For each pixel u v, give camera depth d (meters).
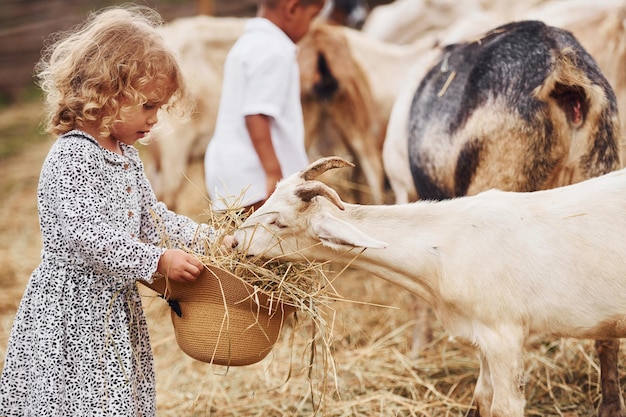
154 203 2.83
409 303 4.82
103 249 2.46
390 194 5.63
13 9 11.40
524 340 2.74
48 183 2.53
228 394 3.85
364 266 2.90
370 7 10.41
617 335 2.77
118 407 2.51
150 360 2.74
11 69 11.24
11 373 2.57
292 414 3.57
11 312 5.10
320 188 2.70
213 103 5.86
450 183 3.47
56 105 2.61
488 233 2.72
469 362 3.94
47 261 2.56
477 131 3.29
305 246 2.84
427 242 2.78
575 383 3.61
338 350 4.27
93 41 2.53
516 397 2.70
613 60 3.79
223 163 3.90
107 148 2.62
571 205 2.73
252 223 2.82
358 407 3.57
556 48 3.15
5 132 9.84
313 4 3.95
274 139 3.86
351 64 5.28
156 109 2.63
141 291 5.21
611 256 2.65
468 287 2.70
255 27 3.94
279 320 2.76
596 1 3.97
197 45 5.82
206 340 2.66
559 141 3.18
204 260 2.69
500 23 4.13
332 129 5.42
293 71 3.91
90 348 2.52
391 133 4.18
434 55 4.01
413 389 3.70
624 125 3.83
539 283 2.67
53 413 2.49
